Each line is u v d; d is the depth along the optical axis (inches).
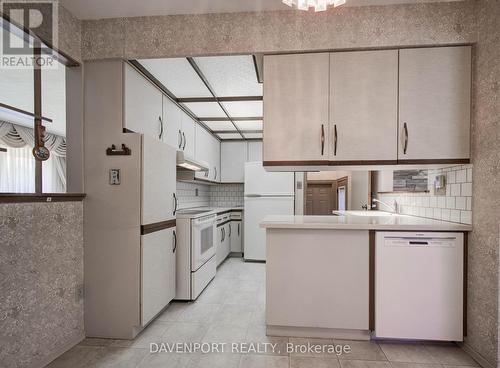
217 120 153.6
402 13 74.1
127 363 68.0
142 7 74.7
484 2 68.9
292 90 78.5
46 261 67.9
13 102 137.9
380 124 76.4
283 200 171.0
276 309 79.2
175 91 112.9
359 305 76.7
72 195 75.7
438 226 73.0
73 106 81.0
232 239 187.5
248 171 174.7
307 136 78.2
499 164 63.3
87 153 80.7
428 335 74.2
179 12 77.3
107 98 80.6
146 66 90.7
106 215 79.9
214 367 66.2
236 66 92.3
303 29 76.5
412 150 75.4
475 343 69.7
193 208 171.2
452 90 74.0
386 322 75.1
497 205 63.7
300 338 79.4
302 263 78.3
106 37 79.6
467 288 73.1
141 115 91.5
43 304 66.9
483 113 69.0
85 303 80.4
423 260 74.2
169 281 97.7
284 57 78.5
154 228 86.1
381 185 137.3
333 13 75.9
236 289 121.1
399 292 74.8
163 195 92.6
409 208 106.3
